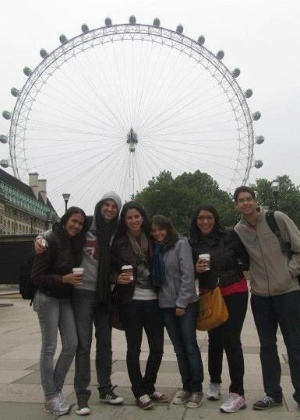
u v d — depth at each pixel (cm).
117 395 739
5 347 1269
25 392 792
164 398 742
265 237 712
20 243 4191
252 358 1074
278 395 708
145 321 745
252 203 714
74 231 708
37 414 681
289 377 884
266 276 711
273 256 709
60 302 702
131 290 728
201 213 742
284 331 709
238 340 714
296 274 701
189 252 738
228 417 658
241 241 727
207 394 751
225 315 708
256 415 665
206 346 1252
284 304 705
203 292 732
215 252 728
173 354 1125
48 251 691
